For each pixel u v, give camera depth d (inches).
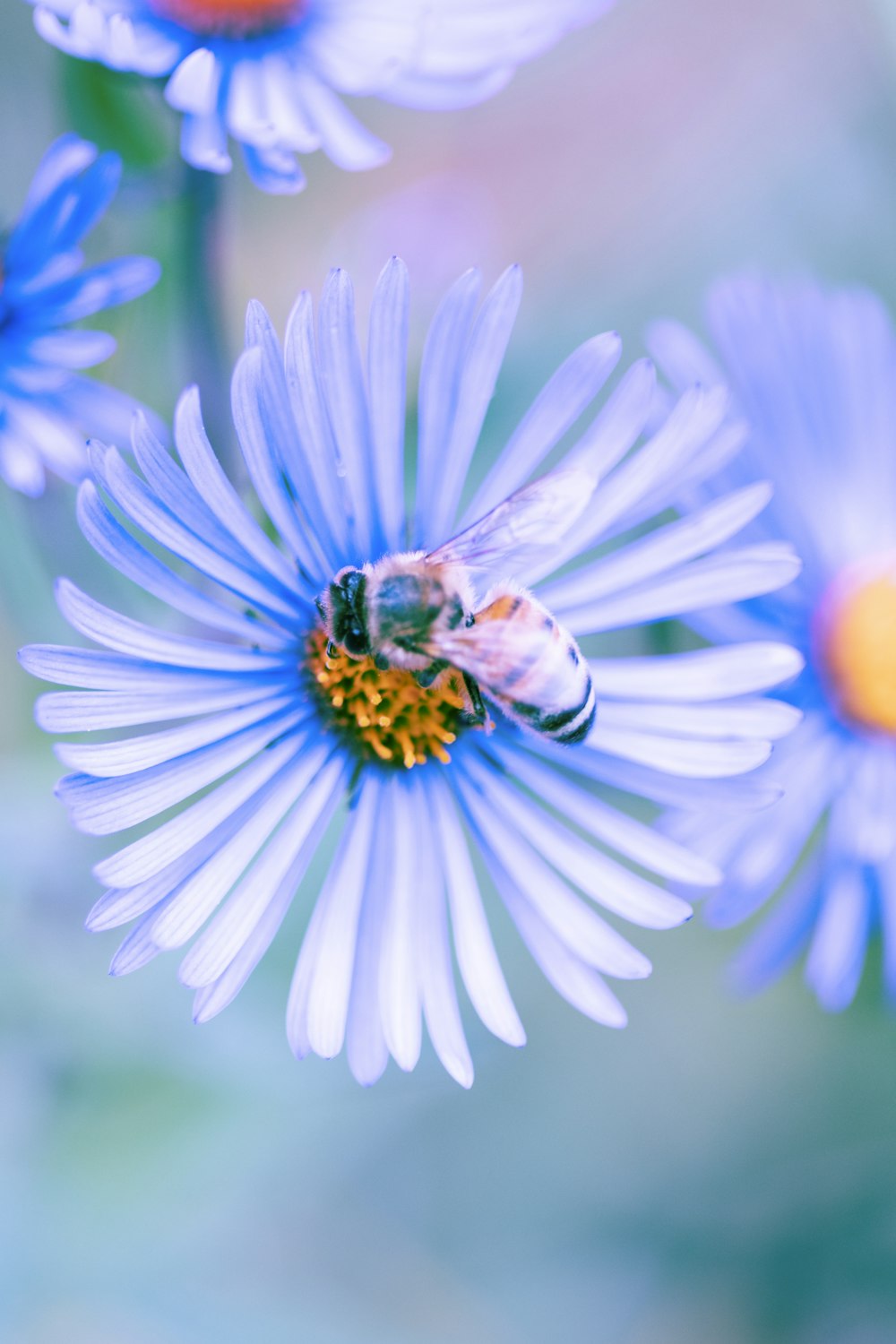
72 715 6.0
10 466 6.4
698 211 10.6
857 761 7.3
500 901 8.5
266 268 9.7
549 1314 8.9
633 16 11.8
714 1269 8.9
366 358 6.3
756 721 6.4
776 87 11.4
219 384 6.8
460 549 6.4
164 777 6.2
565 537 6.4
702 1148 8.9
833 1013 8.8
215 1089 7.8
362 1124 8.0
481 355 6.3
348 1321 8.2
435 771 6.6
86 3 6.2
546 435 6.4
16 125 8.8
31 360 6.4
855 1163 8.8
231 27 6.6
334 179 10.1
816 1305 8.9
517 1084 8.9
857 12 11.2
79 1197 7.8
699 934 8.9
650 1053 8.9
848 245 10.5
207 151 6.3
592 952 6.4
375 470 6.4
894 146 10.7
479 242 8.6
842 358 7.4
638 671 6.5
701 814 6.8
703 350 7.2
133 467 6.5
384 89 6.6
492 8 6.7
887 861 7.2
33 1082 7.8
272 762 6.4
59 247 6.4
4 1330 7.8
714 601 6.5
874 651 7.3
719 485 7.2
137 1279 7.9
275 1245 8.7
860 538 7.4
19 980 7.7
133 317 7.0
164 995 7.7
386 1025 6.3
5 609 8.0
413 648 6.5
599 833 6.5
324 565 6.4
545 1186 8.9
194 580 6.7
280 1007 7.8
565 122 11.5
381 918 6.5
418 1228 8.9
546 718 6.4
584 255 11.1
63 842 7.5
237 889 6.3
